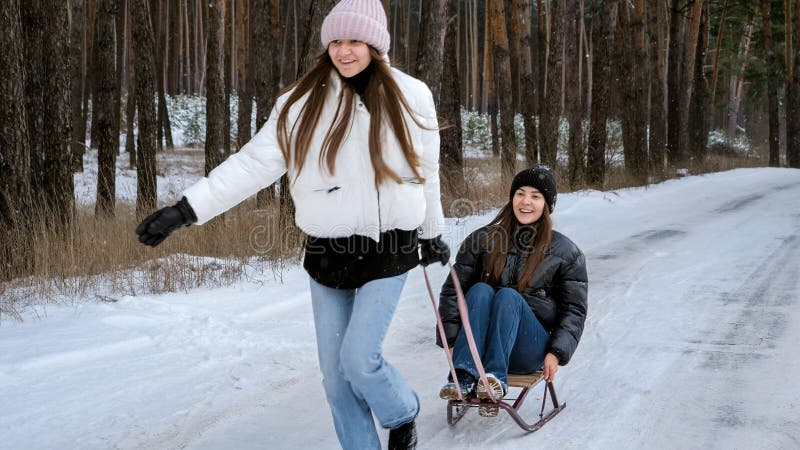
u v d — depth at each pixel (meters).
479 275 4.16
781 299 6.80
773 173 24.30
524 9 19.34
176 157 28.66
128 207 14.10
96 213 12.03
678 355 5.25
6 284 7.09
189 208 2.70
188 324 5.89
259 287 7.39
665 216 13.31
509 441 3.80
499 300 3.81
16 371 4.75
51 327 5.78
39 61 8.85
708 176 23.50
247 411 4.23
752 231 11.09
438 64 12.32
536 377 3.91
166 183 22.64
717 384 4.64
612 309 6.56
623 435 3.88
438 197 3.08
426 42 12.28
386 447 3.71
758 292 7.10
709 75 41.00
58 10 8.80
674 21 29.25
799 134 31.98
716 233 11.01
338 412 3.06
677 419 4.09
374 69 2.86
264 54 17.03
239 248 8.91
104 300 6.65
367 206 2.85
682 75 30.72
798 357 5.14
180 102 36.59
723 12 33.81
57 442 3.73
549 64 18.20
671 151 29.28
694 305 6.65
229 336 5.63
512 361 3.96
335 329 2.99
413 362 5.26
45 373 4.77
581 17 34.34
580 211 13.84
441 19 12.23
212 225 9.24
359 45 2.80
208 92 13.66
